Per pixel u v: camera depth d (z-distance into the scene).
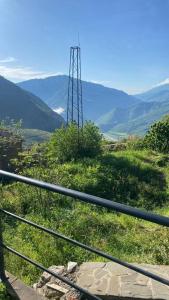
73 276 6.05
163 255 8.45
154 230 11.55
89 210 13.43
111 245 9.80
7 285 4.23
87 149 23.67
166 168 22.16
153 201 17.69
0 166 22.11
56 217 11.75
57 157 22.80
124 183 18.95
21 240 9.16
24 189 14.02
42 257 8.03
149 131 28.25
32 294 4.07
